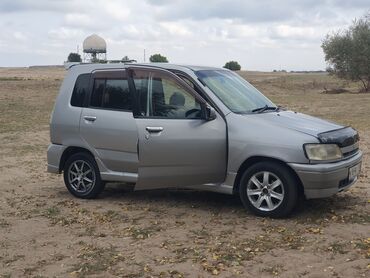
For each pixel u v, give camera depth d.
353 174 6.55
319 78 63.22
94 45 41.97
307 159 6.06
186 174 6.74
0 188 8.90
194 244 5.57
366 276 4.57
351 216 6.39
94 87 7.55
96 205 7.38
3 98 30.78
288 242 5.51
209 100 6.67
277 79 59.81
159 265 5.00
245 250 5.30
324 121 6.94
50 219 6.75
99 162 7.44
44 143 14.88
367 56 42.28
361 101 29.50
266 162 6.31
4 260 5.30
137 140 6.98
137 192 8.12
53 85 40.22
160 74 7.04
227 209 6.92
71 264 5.12
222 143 6.51
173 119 6.79
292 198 6.21
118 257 5.24
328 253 5.16
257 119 6.46
